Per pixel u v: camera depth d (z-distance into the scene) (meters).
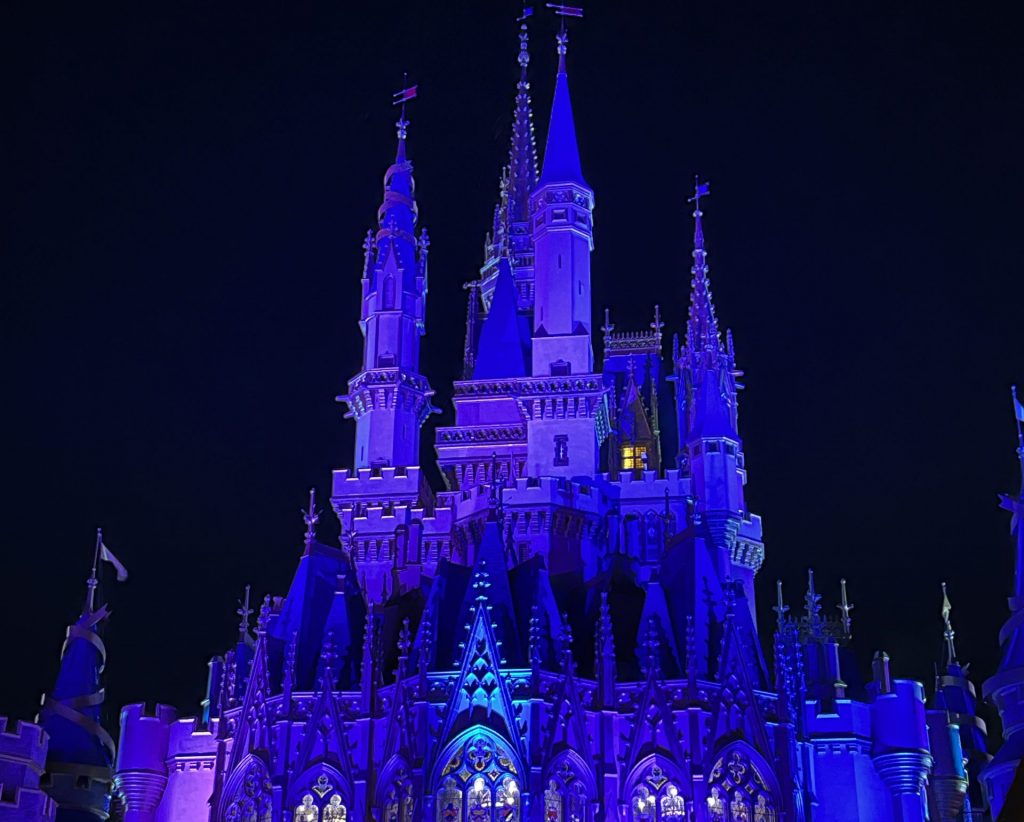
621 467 95.25
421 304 89.50
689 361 89.81
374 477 81.38
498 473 85.00
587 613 67.75
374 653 65.00
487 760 60.34
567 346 81.62
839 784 64.12
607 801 60.06
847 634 83.44
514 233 101.06
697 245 91.44
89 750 65.06
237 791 64.06
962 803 68.19
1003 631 67.12
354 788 61.62
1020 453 69.88
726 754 60.94
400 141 93.94
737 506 80.44
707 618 64.94
